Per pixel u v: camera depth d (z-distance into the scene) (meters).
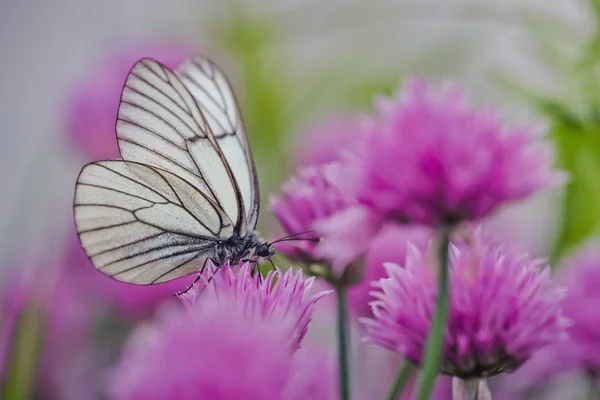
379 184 0.27
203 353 0.24
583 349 0.33
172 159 0.34
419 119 0.27
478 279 0.28
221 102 0.35
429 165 0.27
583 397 0.33
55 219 0.38
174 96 0.34
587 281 0.33
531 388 0.34
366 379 0.34
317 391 0.29
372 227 0.27
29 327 0.34
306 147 0.38
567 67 0.36
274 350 0.24
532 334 0.28
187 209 0.34
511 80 0.36
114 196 0.34
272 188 0.39
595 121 0.35
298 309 0.28
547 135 0.35
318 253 0.30
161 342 0.24
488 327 0.28
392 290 0.28
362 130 0.28
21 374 0.34
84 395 0.36
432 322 0.27
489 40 0.39
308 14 0.40
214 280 0.28
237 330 0.24
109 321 0.37
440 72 0.40
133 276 0.34
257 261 0.33
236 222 0.34
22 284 0.35
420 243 0.31
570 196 0.35
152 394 0.23
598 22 0.36
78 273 0.37
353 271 0.30
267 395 0.24
